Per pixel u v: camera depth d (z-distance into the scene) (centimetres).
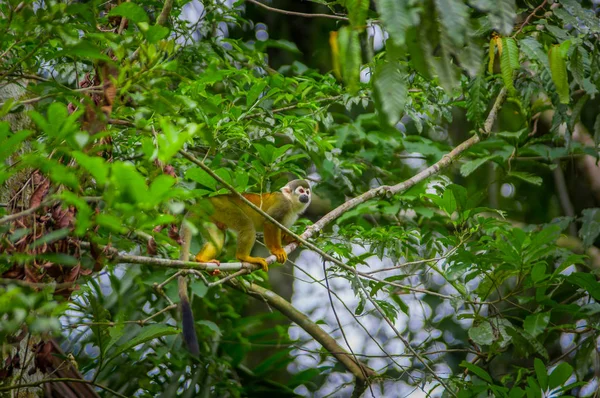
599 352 953
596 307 912
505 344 877
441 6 380
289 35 1455
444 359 1285
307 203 998
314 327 1008
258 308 1338
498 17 399
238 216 911
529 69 967
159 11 952
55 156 582
